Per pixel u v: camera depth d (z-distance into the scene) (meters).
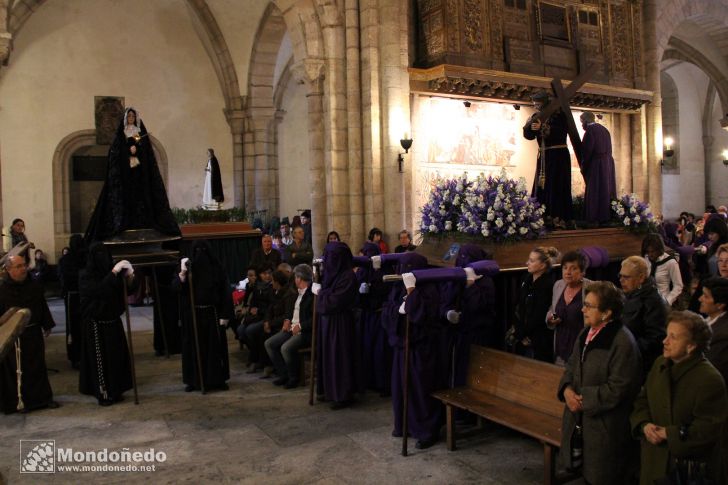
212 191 13.39
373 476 4.58
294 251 10.66
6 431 5.80
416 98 11.33
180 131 17.78
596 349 3.76
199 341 6.87
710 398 3.16
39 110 16.25
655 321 4.33
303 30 11.13
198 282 6.87
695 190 22.69
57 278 16.09
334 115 11.09
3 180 15.87
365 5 11.02
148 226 7.67
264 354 7.62
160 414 6.21
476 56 11.29
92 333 6.57
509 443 5.16
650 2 14.60
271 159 18.28
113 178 7.43
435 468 4.69
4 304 6.30
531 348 5.38
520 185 6.88
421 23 11.45
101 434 5.67
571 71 12.70
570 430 3.90
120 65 17.08
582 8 13.14
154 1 17.33
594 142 7.95
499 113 12.48
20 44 15.99
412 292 5.00
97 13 16.78
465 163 12.02
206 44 17.81
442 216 7.06
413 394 5.14
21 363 6.32
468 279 5.18
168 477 4.69
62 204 16.52
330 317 6.20
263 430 5.65
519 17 11.98
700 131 22.70
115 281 6.45
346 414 6.05
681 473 3.17
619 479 3.73
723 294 3.81
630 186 15.12
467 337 5.41
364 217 11.30
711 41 19.64
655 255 6.21
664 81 22.03
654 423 3.37
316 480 4.55
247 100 17.81
